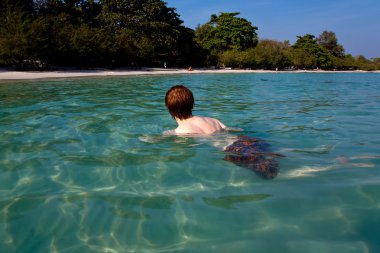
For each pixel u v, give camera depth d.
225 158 2.87
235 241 1.57
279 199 2.01
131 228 1.71
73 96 8.51
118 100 7.59
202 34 72.81
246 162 2.75
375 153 3.07
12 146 3.35
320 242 1.54
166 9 48.06
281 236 1.60
